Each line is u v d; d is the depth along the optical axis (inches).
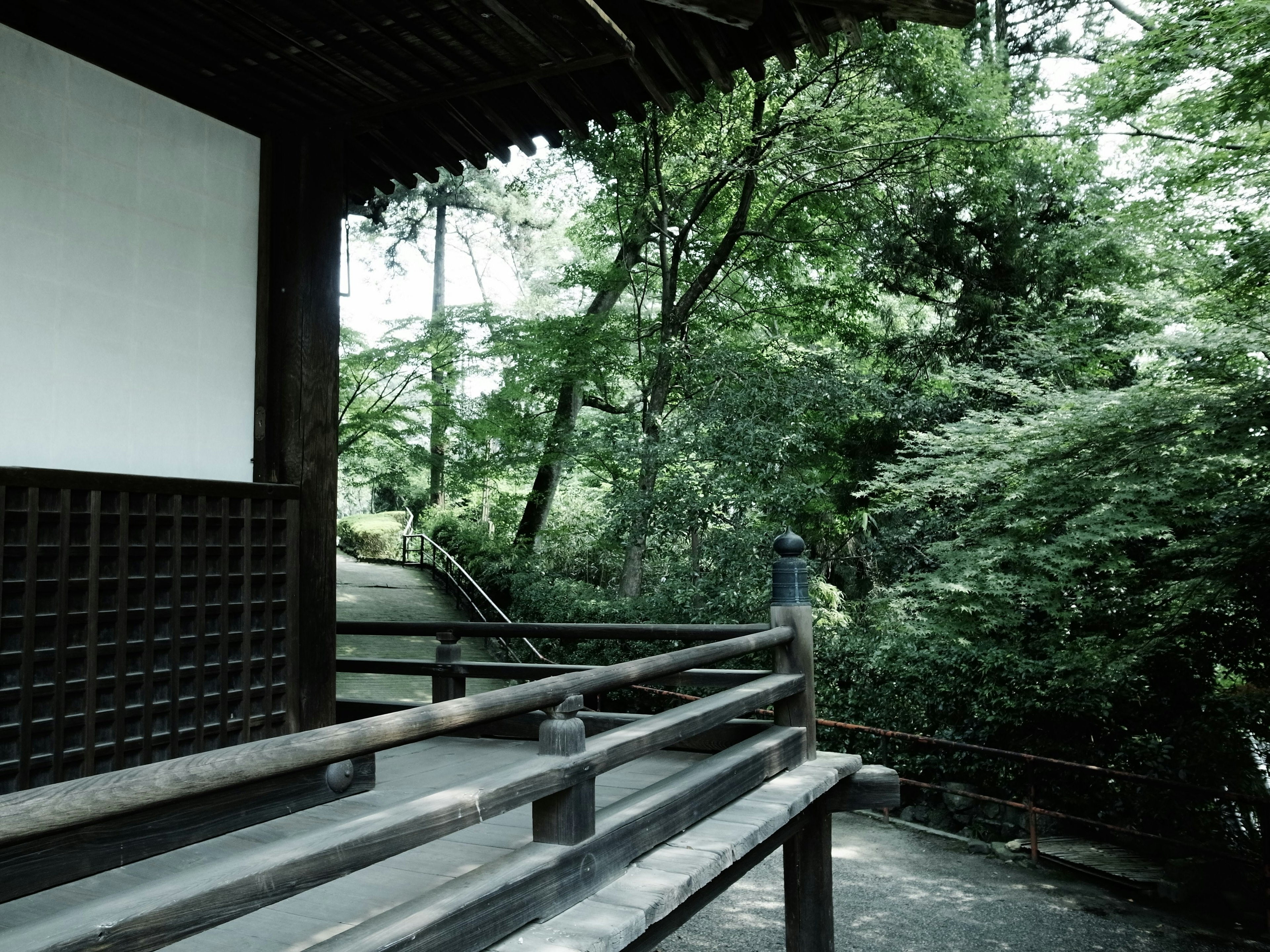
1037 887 280.2
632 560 520.4
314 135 126.0
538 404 588.1
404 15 103.3
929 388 564.7
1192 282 317.1
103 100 102.5
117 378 102.5
